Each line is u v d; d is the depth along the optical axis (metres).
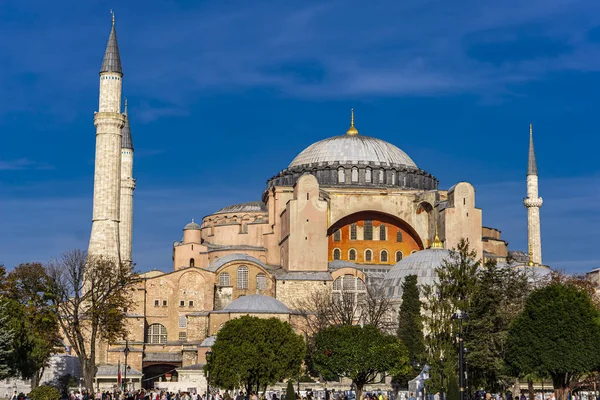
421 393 86.38
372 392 105.50
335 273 137.62
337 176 153.38
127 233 156.38
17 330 83.31
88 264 113.19
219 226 155.62
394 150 160.38
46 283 104.56
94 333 102.38
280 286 135.38
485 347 79.94
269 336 98.94
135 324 133.12
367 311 123.81
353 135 162.88
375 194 147.00
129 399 95.12
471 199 139.88
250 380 97.56
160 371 139.62
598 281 142.75
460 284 80.62
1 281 100.12
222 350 96.88
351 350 92.44
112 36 133.12
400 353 94.62
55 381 116.44
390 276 131.75
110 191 129.00
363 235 148.25
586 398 101.94
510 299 91.69
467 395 77.62
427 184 158.25
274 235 149.88
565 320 79.38
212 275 139.25
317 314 125.06
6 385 100.69
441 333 77.81
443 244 139.50
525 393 110.38
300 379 118.19
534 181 160.12
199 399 102.25
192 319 134.88
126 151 158.75
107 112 130.00
